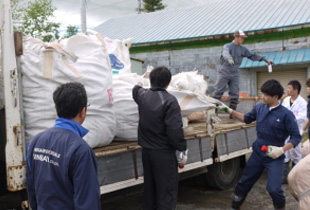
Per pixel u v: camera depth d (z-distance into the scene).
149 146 3.44
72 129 2.14
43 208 2.07
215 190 5.78
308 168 2.19
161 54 15.21
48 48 3.20
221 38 13.65
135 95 3.68
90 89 3.33
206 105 4.32
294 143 3.92
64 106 2.14
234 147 5.42
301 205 2.20
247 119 4.36
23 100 3.15
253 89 13.74
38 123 3.15
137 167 3.71
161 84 3.51
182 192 5.70
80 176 1.98
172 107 3.34
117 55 4.78
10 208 3.18
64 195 2.04
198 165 4.53
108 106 3.54
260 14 14.79
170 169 3.44
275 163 4.00
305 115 5.86
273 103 4.09
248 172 4.21
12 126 2.92
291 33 12.70
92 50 3.54
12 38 2.97
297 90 5.99
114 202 5.26
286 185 6.00
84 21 14.48
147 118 3.44
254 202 5.24
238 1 17.86
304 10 13.81
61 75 3.20
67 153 2.01
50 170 2.06
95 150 3.36
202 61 14.37
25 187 2.93
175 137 3.30
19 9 13.25
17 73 3.02
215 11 17.25
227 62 7.03
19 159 2.93
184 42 14.44
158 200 3.45
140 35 16.27
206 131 4.76
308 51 12.41
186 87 4.78
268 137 4.06
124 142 3.95
